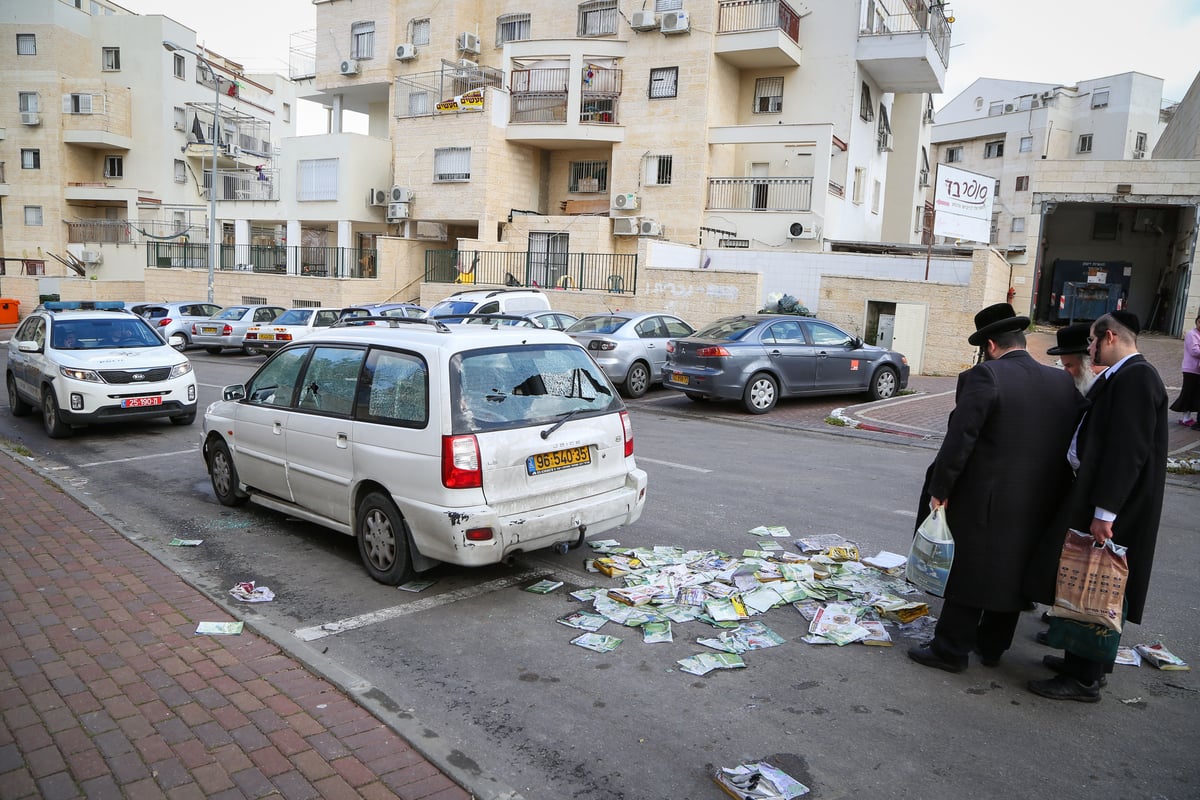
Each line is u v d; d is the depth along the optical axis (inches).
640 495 232.5
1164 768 137.9
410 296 1256.2
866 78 1095.6
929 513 175.0
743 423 510.0
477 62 1296.8
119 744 136.0
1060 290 1229.7
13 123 1646.2
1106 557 150.7
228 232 1480.1
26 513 272.4
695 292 860.6
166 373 445.7
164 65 1681.8
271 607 204.2
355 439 221.8
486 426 201.5
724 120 1091.3
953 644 170.4
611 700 158.7
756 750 141.6
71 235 1665.8
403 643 183.8
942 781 132.8
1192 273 1003.9
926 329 767.1
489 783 129.0
